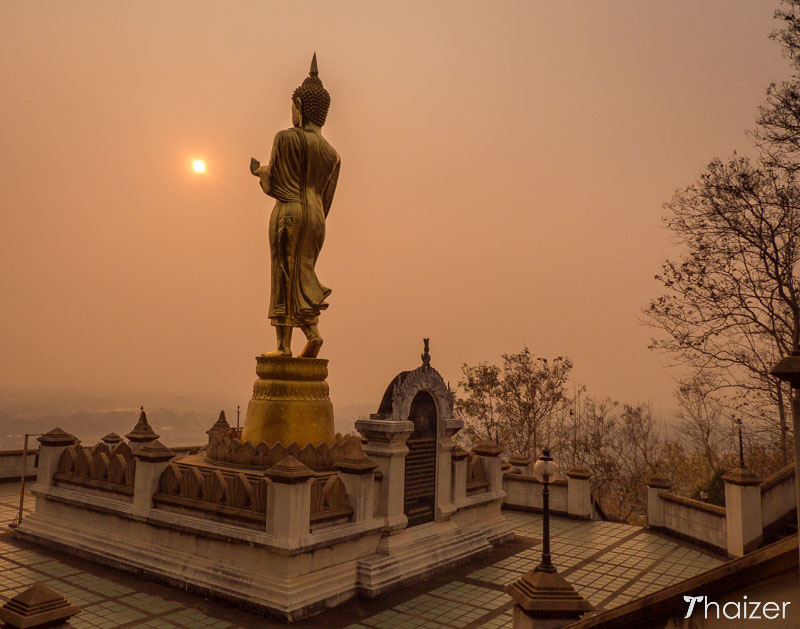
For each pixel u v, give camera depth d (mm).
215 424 22031
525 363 37656
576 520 21094
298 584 11875
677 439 36906
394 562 13711
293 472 11945
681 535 18406
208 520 13195
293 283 16781
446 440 16312
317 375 16656
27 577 13602
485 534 17312
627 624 6434
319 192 17484
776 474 16766
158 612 11789
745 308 23234
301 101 17656
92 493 15719
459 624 11695
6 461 25250
